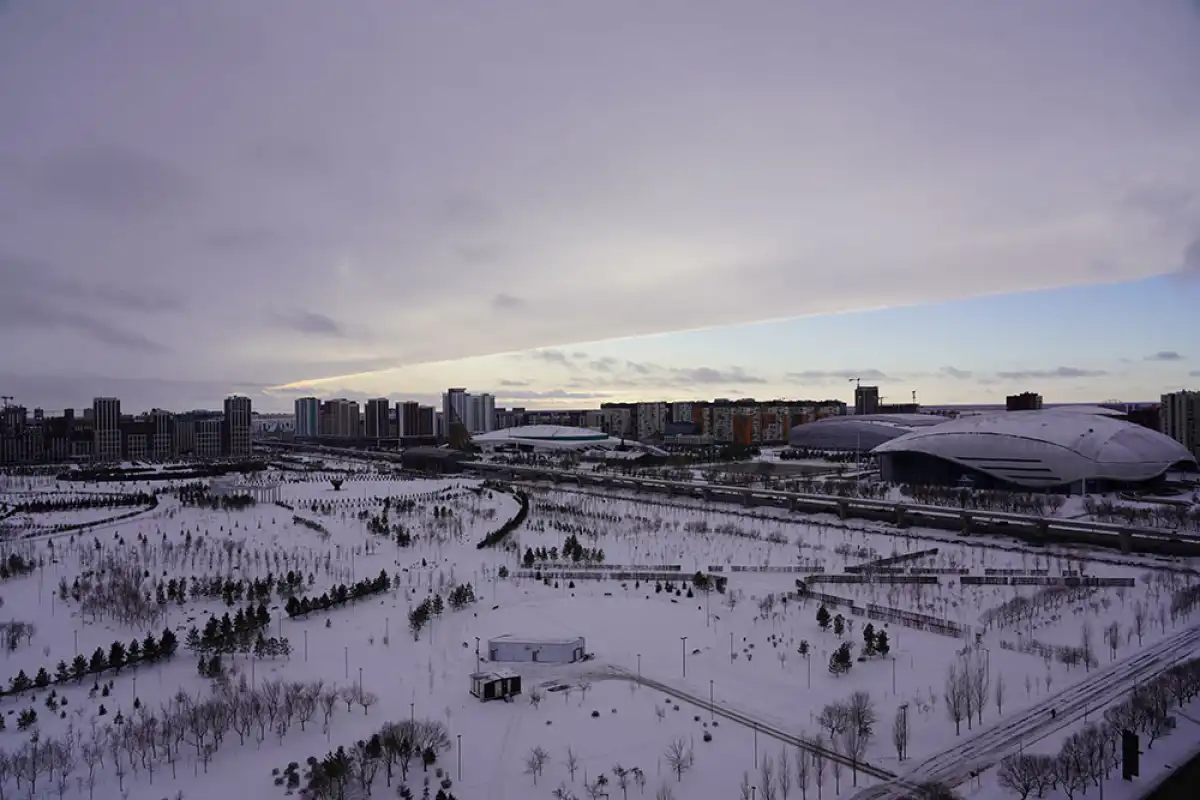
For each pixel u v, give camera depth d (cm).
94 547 18625
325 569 16575
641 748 8688
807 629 12569
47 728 9250
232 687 10238
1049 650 11219
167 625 12925
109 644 12144
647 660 11406
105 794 7806
